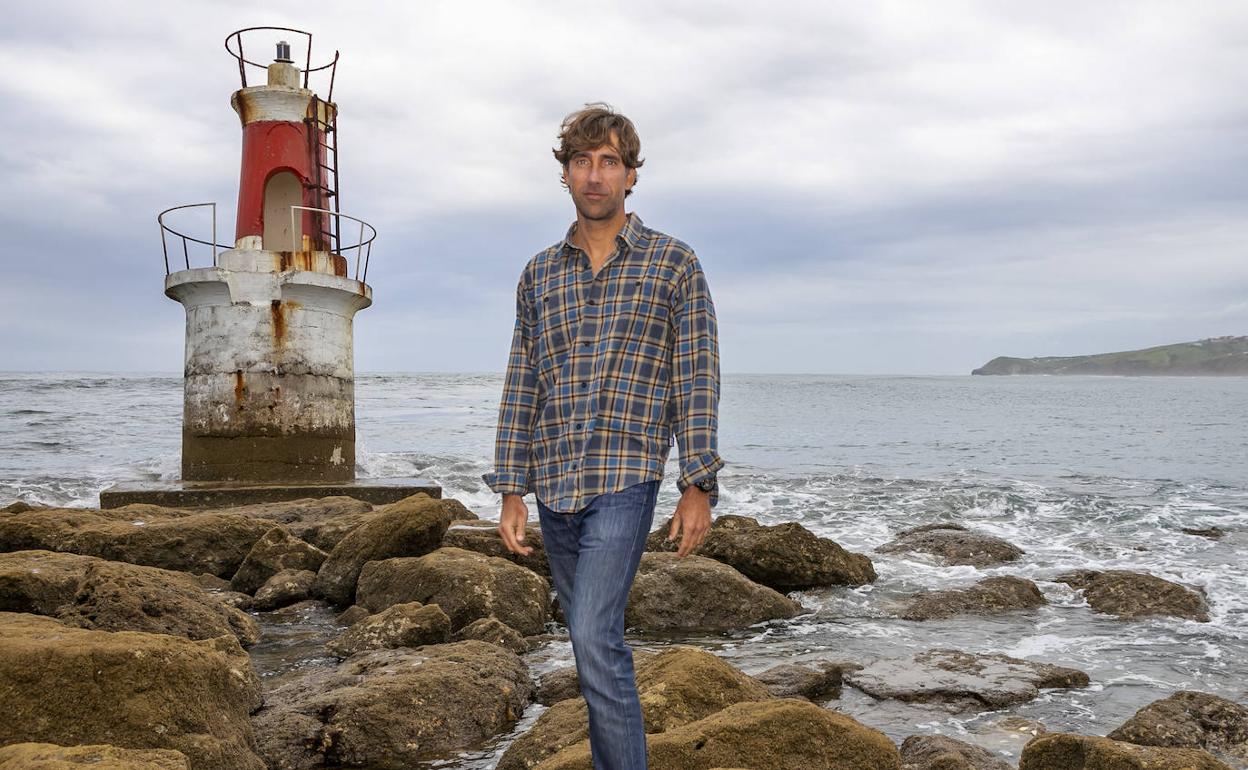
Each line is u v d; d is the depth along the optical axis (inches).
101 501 529.0
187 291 613.3
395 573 335.9
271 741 200.2
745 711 172.4
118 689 164.9
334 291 621.3
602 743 109.2
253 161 642.2
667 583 344.5
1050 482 812.6
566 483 113.8
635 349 113.6
